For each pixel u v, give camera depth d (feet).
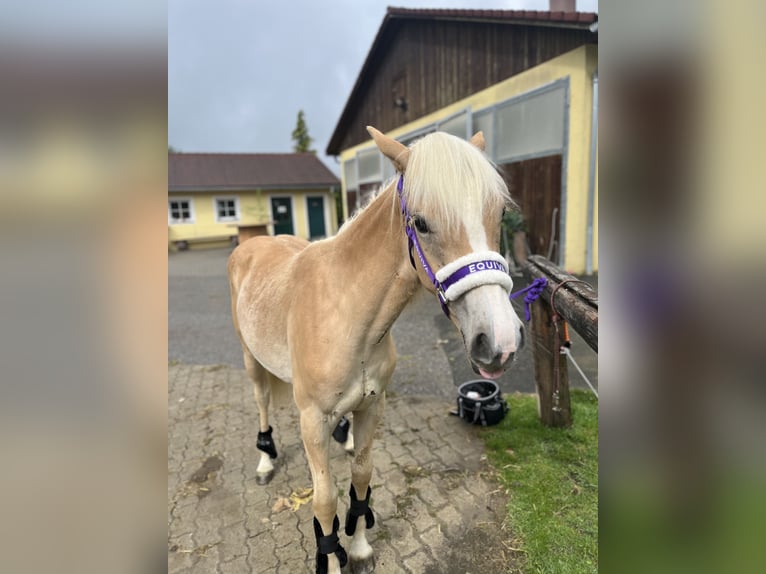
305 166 66.54
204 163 62.28
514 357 3.43
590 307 5.88
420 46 29.78
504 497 7.01
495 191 3.76
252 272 7.52
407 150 4.29
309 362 4.88
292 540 6.48
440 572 5.71
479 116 25.32
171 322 20.16
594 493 6.86
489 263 3.59
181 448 9.13
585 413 9.21
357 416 5.69
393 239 4.44
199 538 6.57
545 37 20.26
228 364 14.37
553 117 20.31
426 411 9.99
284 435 9.55
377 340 4.86
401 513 6.79
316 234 63.62
